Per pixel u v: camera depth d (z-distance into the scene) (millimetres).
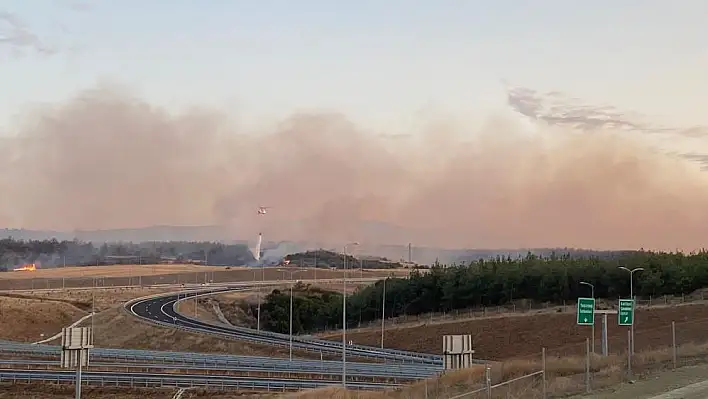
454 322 120875
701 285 124250
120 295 180750
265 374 76000
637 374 38438
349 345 106125
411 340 115688
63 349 45406
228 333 117125
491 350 104500
